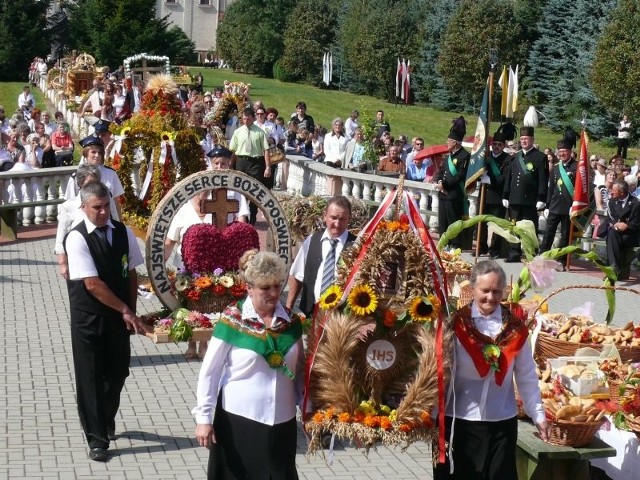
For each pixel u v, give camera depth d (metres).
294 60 67.06
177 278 10.59
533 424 7.22
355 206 12.13
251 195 10.85
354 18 61.12
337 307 6.14
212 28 85.00
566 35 47.44
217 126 20.30
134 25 64.81
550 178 16.77
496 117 51.41
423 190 19.31
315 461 8.19
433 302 6.06
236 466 6.06
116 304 7.75
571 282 15.74
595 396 7.06
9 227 17.73
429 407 6.02
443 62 52.62
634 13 41.59
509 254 17.05
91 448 7.94
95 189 7.75
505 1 51.06
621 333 8.06
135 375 10.26
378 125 27.42
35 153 23.59
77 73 42.25
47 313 12.68
